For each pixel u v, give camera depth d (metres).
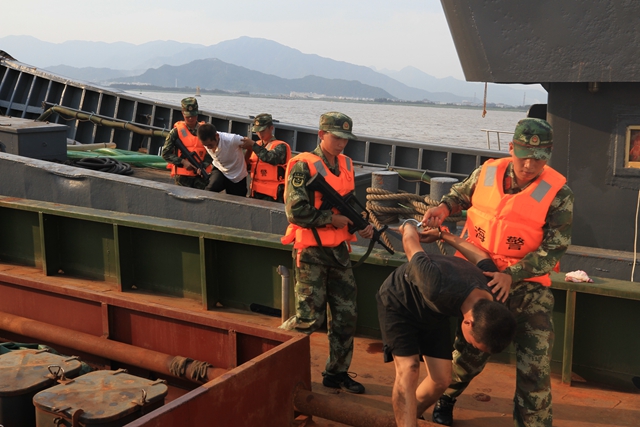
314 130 11.23
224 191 7.46
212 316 3.29
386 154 10.88
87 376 2.81
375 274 4.68
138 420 2.20
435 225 3.03
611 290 3.70
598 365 3.98
